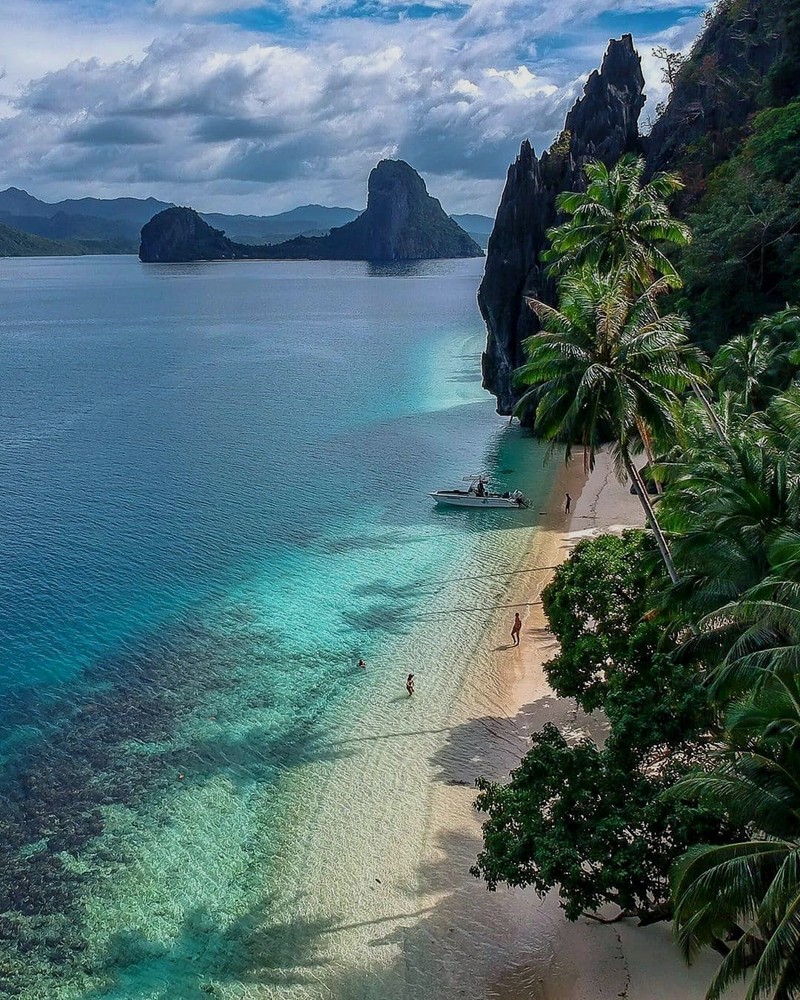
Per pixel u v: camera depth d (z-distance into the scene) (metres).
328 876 30.92
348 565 59.72
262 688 43.53
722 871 18.25
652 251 56.31
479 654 46.50
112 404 115.94
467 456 88.06
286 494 76.06
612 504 70.56
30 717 41.00
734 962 18.88
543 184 105.12
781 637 22.47
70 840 32.78
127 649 47.62
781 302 73.81
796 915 16.61
